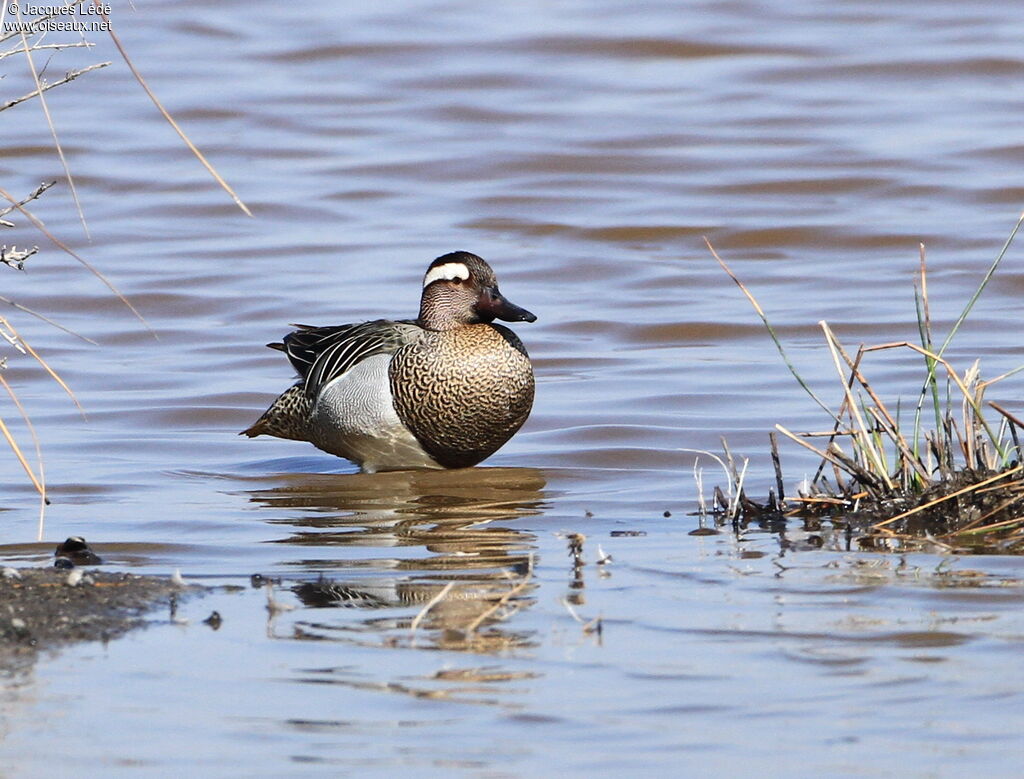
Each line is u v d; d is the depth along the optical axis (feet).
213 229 75.56
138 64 103.55
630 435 44.16
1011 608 26.32
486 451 40.91
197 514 35.81
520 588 27.12
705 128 90.33
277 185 81.92
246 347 56.95
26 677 23.52
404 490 38.81
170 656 24.45
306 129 92.12
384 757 20.49
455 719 21.75
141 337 58.44
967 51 102.06
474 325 40.45
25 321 60.90
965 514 32.78
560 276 67.41
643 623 25.91
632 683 23.03
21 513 35.88
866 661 23.80
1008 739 20.81
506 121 92.48
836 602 26.94
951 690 22.53
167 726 21.59
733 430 44.06
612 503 36.60
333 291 64.69
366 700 22.49
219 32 110.73
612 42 105.29
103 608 26.78
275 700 22.53
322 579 29.22
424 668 23.79
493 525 34.32
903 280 64.39
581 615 26.43
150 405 49.06
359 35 108.99
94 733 21.36
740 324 57.72
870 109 93.30
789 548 31.14
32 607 26.63
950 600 26.86
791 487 37.37
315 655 24.44
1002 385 47.29
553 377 52.16
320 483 39.91
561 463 41.50
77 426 46.57
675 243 72.23
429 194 80.84
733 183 80.89
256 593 28.19
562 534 33.17
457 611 26.81
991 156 83.46
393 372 40.19
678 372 51.98
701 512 34.40
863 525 32.91
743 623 25.81
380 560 30.86
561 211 77.56
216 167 85.46
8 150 87.56
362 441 40.83
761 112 93.15
